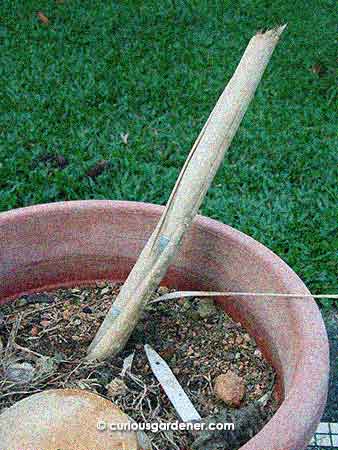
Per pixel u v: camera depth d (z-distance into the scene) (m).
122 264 0.90
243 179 1.48
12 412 0.67
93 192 1.44
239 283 0.83
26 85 1.80
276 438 0.58
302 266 1.25
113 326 0.77
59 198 1.43
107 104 1.74
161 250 0.74
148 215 0.85
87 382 0.77
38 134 1.61
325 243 1.30
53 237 0.86
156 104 1.75
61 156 1.54
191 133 1.64
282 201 1.42
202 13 2.19
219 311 0.88
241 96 0.70
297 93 1.80
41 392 0.71
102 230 0.87
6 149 1.56
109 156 1.55
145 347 0.84
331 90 1.81
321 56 1.95
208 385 0.80
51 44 2.02
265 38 0.69
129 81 1.83
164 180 1.46
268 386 0.78
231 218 1.36
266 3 2.25
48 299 0.89
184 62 1.95
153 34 2.08
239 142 1.60
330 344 1.15
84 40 2.04
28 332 0.85
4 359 0.80
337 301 1.21
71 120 1.67
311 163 1.53
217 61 1.95
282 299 0.75
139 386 0.79
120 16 2.17
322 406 0.63
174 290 0.89
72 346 0.84
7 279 0.86
